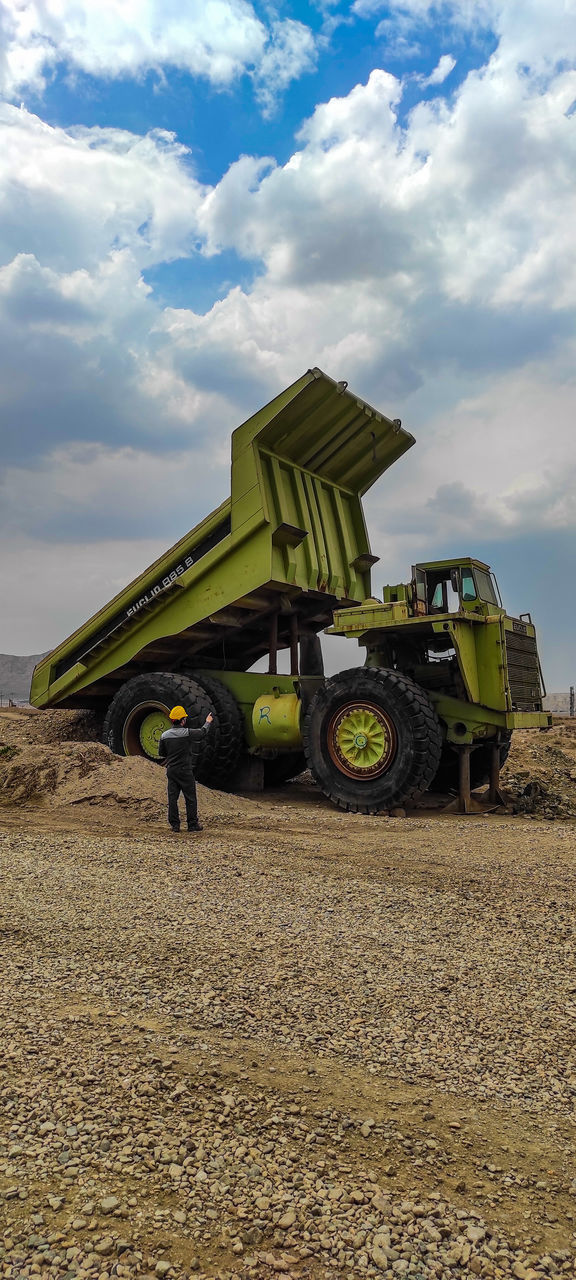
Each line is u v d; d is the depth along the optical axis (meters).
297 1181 2.88
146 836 8.91
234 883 6.77
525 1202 2.86
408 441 13.58
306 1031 4.07
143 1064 3.64
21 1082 3.45
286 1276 2.45
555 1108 3.47
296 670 13.49
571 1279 2.49
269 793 13.45
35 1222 2.61
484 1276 2.50
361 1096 3.50
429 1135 3.23
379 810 10.70
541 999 4.54
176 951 5.09
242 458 11.95
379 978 4.76
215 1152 3.02
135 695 12.91
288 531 11.86
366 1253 2.56
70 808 10.59
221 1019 4.15
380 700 10.78
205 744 12.33
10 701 34.06
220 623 12.88
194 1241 2.58
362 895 6.47
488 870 7.34
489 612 11.66
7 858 7.59
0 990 4.43
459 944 5.39
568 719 22.97
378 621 11.28
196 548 12.66
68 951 5.07
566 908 6.21
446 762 12.66
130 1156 2.98
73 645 14.45
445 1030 4.13
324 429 12.35
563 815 11.27
